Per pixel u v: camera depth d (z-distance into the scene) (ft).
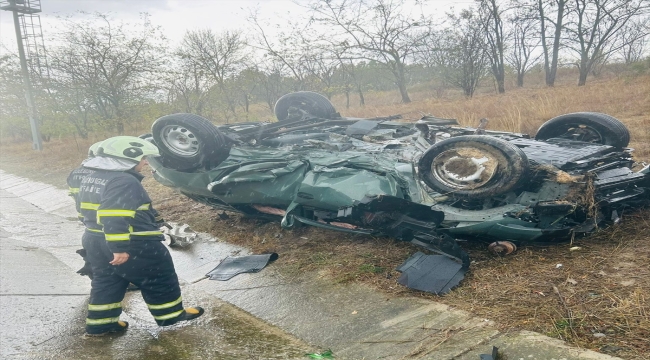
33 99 57.21
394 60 66.49
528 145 15.43
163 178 18.95
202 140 16.65
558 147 15.16
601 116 16.99
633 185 14.33
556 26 71.61
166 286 11.55
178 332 11.90
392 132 18.56
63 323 12.30
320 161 15.87
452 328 10.36
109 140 11.43
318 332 11.34
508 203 13.38
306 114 22.47
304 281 14.11
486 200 13.43
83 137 57.16
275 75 58.95
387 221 13.43
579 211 13.09
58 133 57.77
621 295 10.50
